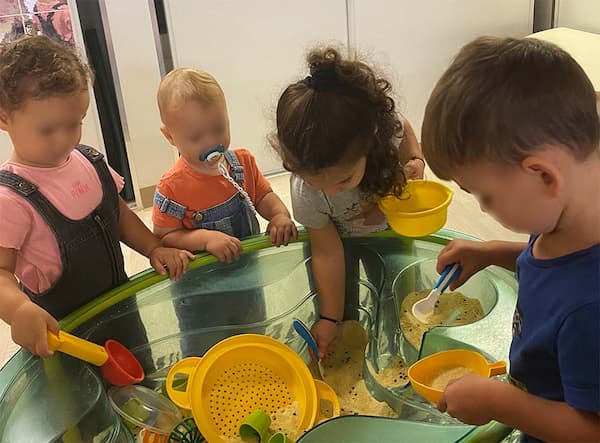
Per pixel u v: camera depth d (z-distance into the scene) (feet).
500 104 1.80
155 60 6.01
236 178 3.79
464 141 1.85
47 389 3.01
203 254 3.61
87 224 3.24
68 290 3.28
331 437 2.75
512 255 2.98
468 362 3.00
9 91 2.82
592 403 1.89
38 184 3.08
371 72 2.84
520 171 1.83
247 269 3.73
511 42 1.94
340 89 2.70
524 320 2.11
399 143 3.37
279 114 2.78
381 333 3.60
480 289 3.47
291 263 3.79
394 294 3.65
